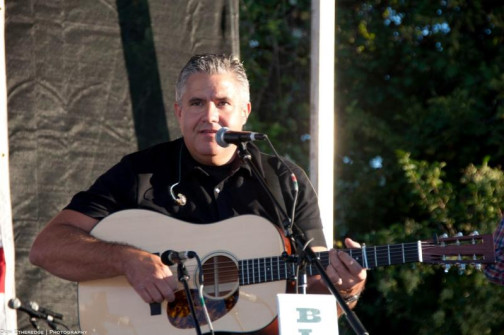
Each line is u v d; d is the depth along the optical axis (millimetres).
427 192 9492
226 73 5156
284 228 4445
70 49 5742
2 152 5227
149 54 5957
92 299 4938
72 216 5086
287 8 11336
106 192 5137
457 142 10648
